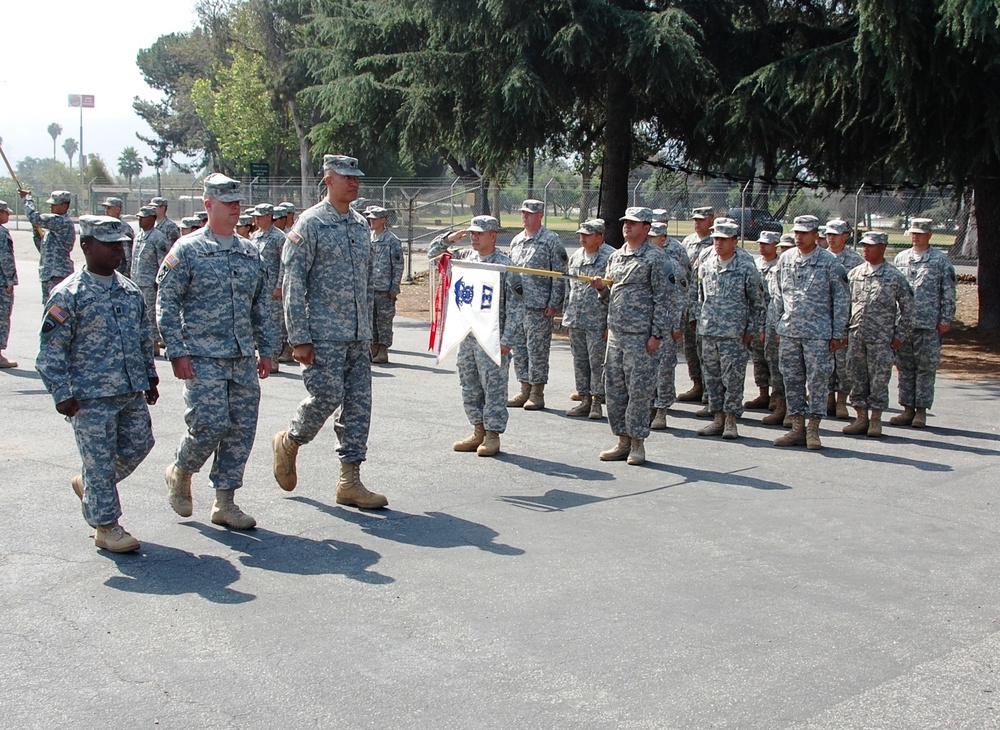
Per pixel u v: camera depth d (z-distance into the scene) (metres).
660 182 25.70
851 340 9.91
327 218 6.74
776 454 9.05
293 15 45.81
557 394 11.95
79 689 4.25
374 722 4.02
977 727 4.07
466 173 37.69
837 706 4.23
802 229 9.20
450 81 20.00
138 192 37.31
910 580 5.78
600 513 6.99
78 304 5.70
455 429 9.69
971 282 23.92
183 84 79.12
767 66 17.17
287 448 7.02
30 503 6.88
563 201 30.47
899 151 17.77
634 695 4.29
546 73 18.86
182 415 9.95
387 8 21.34
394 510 6.96
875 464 8.67
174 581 5.51
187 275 6.12
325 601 5.27
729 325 9.57
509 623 5.03
